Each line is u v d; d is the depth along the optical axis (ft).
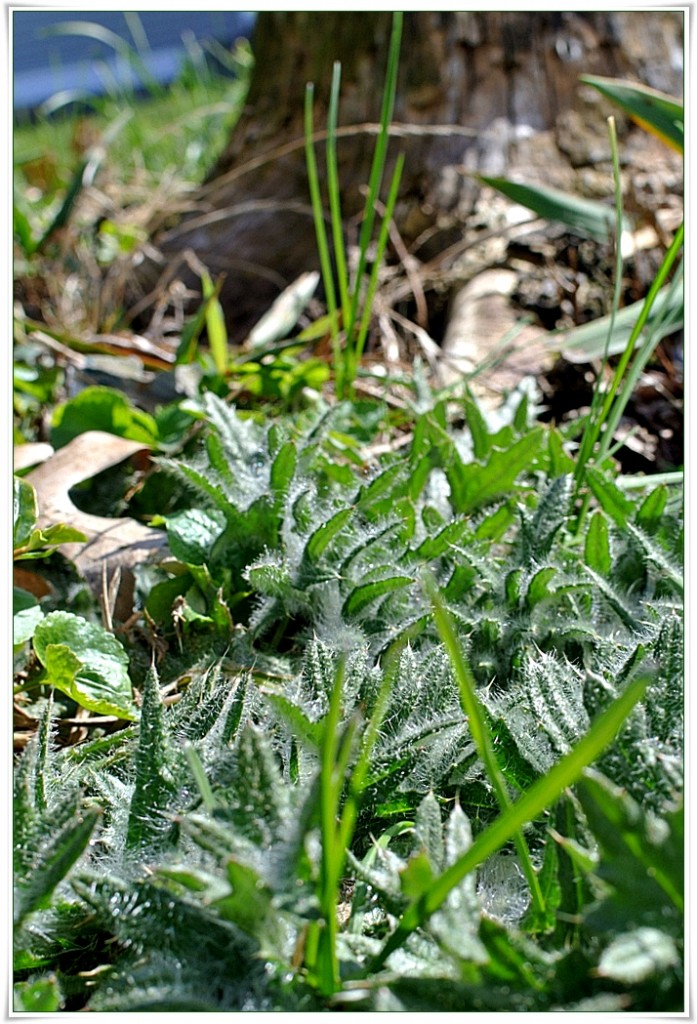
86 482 1.81
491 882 1.17
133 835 1.14
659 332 1.94
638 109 2.04
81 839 1.08
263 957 1.02
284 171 3.38
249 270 3.24
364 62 3.23
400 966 1.04
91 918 1.13
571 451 1.97
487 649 1.40
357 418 1.98
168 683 1.48
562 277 2.57
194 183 4.62
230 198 3.46
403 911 1.06
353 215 3.20
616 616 1.47
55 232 3.21
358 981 1.02
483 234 2.83
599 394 1.74
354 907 1.12
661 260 2.37
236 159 3.64
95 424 1.89
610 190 2.93
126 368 2.19
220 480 1.56
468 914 1.02
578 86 3.06
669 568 1.41
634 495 1.77
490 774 1.05
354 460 1.78
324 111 3.33
